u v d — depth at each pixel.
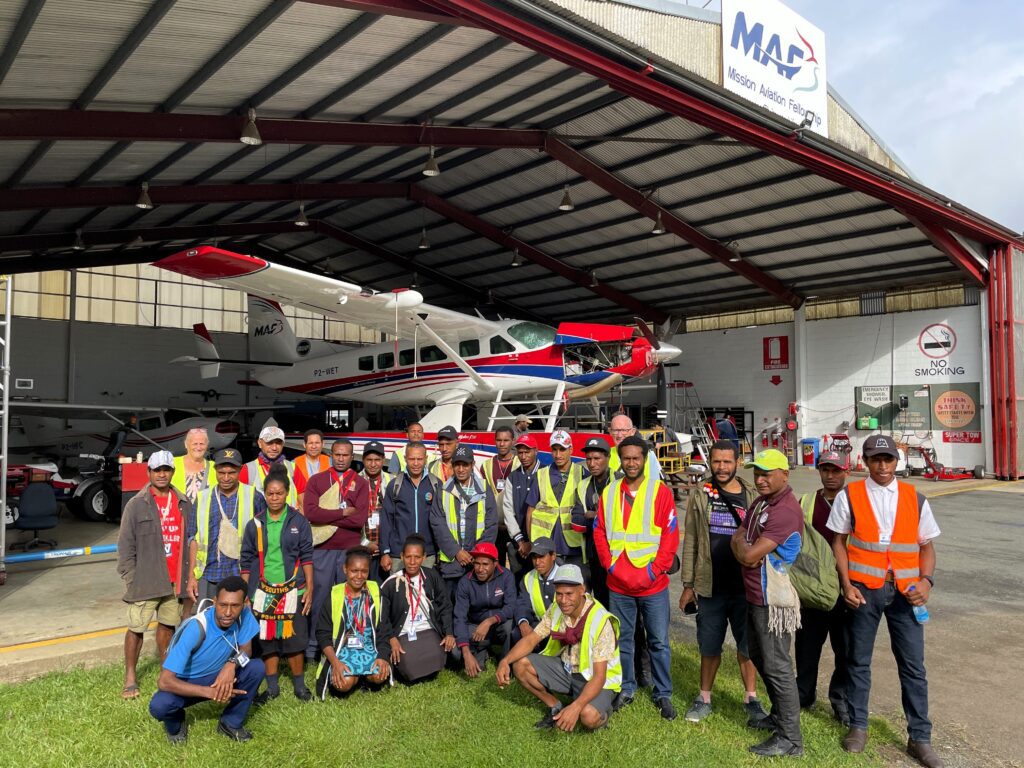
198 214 12.89
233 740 3.23
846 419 16.11
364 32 6.80
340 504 4.34
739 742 3.22
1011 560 7.04
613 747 3.13
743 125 9.20
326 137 8.80
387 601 3.92
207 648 3.16
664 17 9.75
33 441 13.57
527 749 3.11
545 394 11.80
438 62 7.89
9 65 5.81
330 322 22.28
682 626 5.07
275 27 6.29
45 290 17.05
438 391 12.18
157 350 18.48
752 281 15.66
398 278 19.55
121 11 5.38
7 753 3.05
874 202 12.16
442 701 3.69
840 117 12.95
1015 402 13.68
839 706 3.44
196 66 6.71
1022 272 14.33
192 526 4.00
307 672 4.10
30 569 6.79
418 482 4.39
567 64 7.64
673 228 13.77
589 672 3.31
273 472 3.76
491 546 4.11
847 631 3.23
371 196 13.02
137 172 9.62
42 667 4.16
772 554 3.11
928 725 3.06
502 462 5.45
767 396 17.55
